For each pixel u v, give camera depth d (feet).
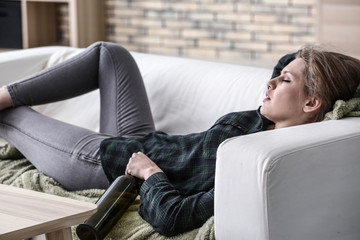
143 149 6.59
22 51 9.90
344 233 5.31
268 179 4.71
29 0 18.12
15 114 7.78
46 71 7.97
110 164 6.67
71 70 7.96
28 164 7.77
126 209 5.88
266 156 4.73
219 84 7.79
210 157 6.15
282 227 4.82
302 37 16.39
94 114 8.84
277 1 16.58
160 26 18.53
